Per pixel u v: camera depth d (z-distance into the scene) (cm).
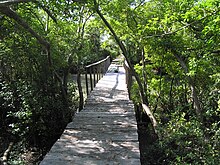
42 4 512
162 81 700
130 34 662
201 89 569
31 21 640
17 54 627
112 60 1952
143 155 426
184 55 522
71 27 702
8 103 623
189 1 478
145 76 699
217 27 348
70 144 362
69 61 694
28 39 615
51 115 615
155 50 596
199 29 473
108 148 347
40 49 636
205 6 366
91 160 310
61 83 644
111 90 830
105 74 1263
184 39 510
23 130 579
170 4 511
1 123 645
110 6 635
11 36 617
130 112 548
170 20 478
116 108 593
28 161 540
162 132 438
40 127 589
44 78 642
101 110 574
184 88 675
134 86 754
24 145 578
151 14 641
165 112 672
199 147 362
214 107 503
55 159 312
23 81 617
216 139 366
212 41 382
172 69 640
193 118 468
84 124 458
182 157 345
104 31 805
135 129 428
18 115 560
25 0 338
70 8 507
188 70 484
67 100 660
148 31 554
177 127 427
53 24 693
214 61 441
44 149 588
